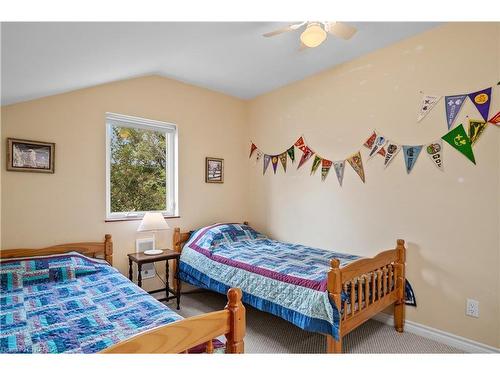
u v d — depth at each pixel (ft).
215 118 12.70
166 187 11.52
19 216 8.11
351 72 9.66
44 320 5.05
